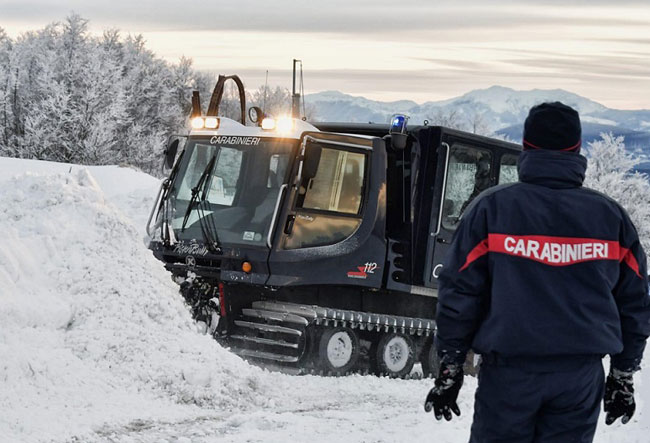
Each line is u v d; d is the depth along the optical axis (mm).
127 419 6332
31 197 8633
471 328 3301
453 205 11500
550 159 3328
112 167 31469
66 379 6699
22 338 6941
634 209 56000
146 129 75500
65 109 60594
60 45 70062
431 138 11297
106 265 8195
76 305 7688
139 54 84250
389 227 11289
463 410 7859
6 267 7488
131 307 7961
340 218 10594
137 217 20531
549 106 3385
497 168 12055
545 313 3184
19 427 5594
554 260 3223
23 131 68312
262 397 7898
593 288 3227
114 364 7316
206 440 5793
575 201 3283
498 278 3232
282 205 10281
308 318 10312
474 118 85375
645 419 6105
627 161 57719
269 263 10188
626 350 3383
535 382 3197
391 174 11352
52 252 8086
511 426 3240
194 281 10648
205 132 11133
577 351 3176
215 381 7664
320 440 5973
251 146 10703
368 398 9031
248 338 10492
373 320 10727
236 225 10500
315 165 10297
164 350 7715
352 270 10602
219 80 11477
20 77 69625
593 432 3311
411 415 7449
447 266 3318
